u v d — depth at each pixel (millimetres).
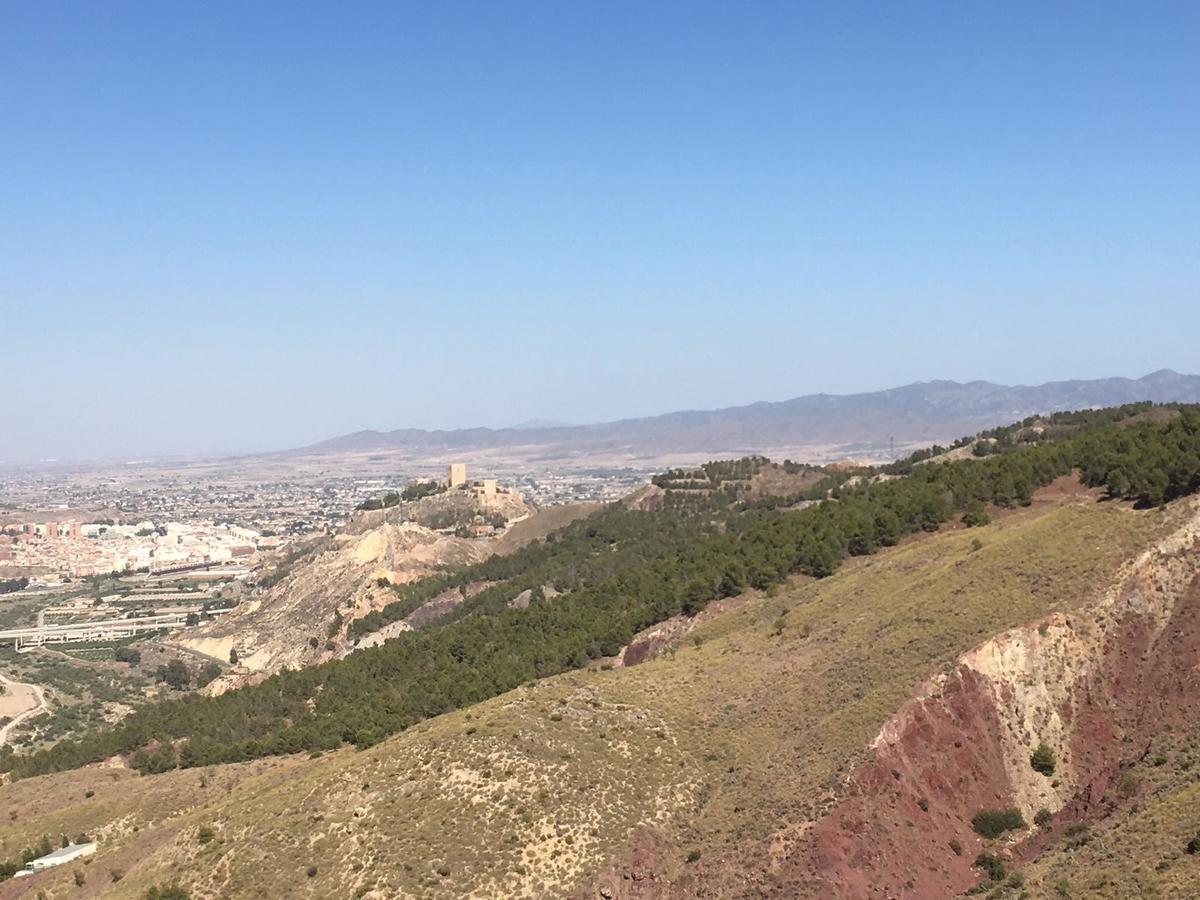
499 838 74750
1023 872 65438
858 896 66438
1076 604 86562
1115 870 57844
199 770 122688
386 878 71562
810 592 117375
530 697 97062
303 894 72250
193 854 81312
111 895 80375
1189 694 77875
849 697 83875
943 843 71000
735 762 82438
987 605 89750
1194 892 52094
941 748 76625
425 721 114812
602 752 84812
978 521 124062
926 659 84375
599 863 73062
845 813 71000
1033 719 79625
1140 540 92188
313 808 81875
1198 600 84125
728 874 70000
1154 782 70188
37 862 98750
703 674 100250
